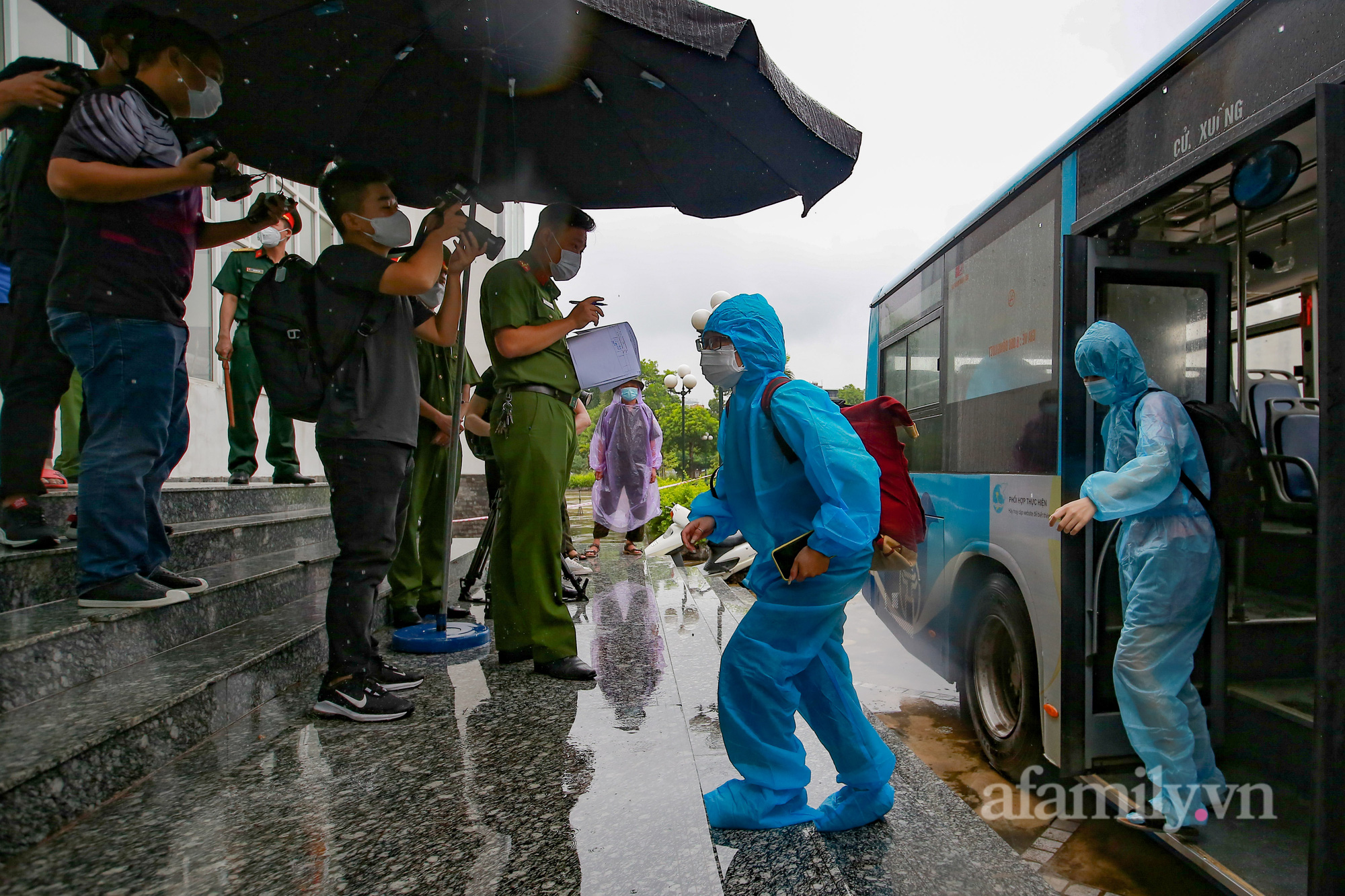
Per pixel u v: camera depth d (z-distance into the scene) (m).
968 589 4.41
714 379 2.26
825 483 1.92
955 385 4.52
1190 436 2.95
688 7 2.57
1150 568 2.92
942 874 2.01
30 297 2.68
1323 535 1.81
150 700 2.11
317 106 3.25
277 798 1.89
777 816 2.00
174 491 4.14
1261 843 2.71
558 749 2.24
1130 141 2.93
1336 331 1.81
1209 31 2.47
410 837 1.68
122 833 1.69
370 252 2.61
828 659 2.20
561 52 3.09
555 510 3.18
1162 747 2.87
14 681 2.02
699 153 3.60
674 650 3.79
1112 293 3.31
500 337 3.18
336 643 2.54
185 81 2.45
